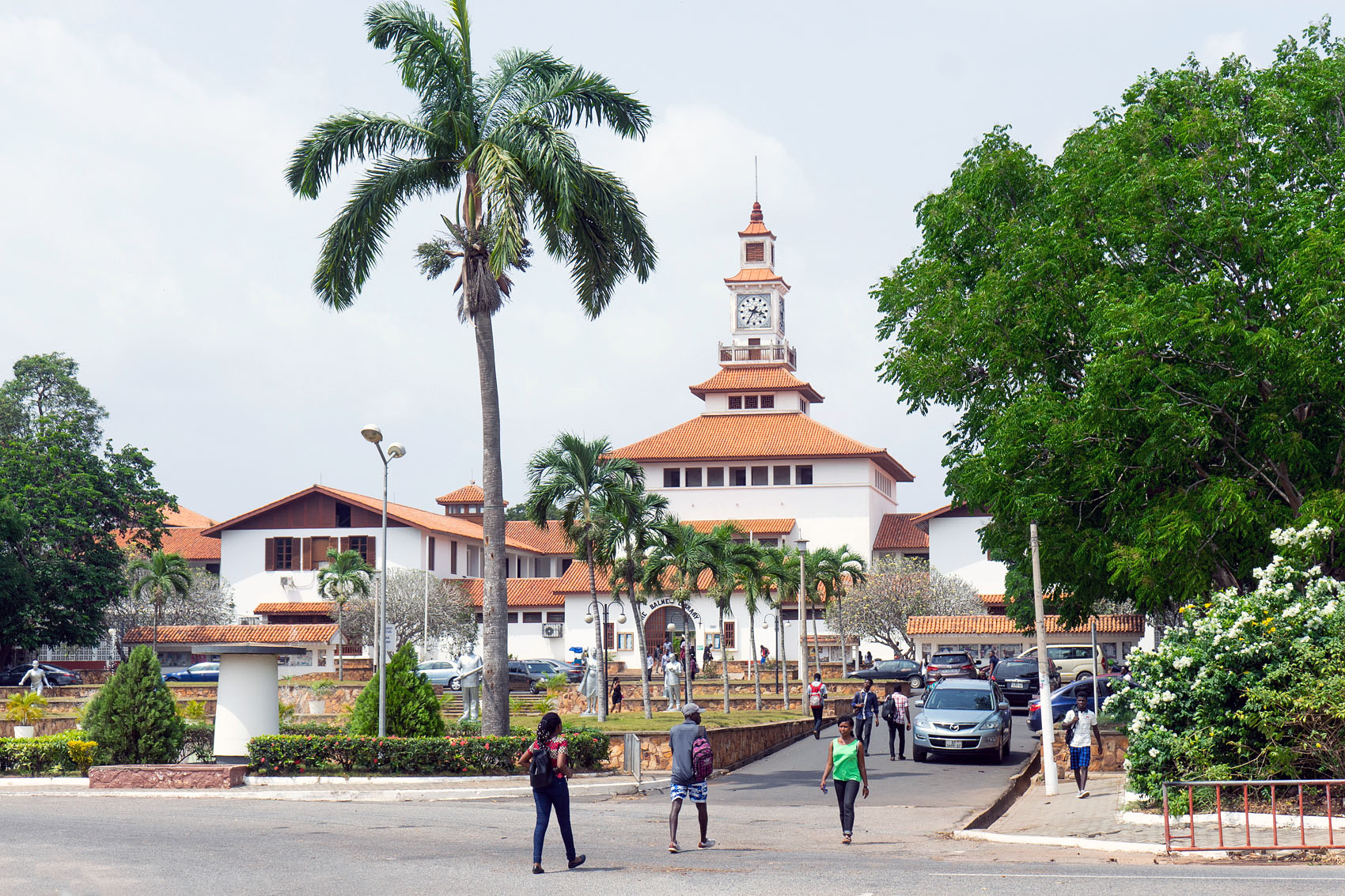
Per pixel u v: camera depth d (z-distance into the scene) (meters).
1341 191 24.38
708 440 94.69
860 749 18.19
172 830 18.11
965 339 27.55
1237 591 21.36
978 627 67.75
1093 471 24.64
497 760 26.16
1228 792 19.45
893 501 104.69
